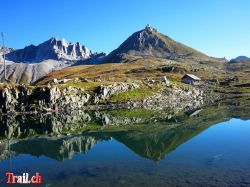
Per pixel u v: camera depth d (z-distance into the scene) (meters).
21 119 142.62
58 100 174.88
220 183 41.78
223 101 180.50
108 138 85.88
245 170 47.22
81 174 49.88
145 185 42.34
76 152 69.19
